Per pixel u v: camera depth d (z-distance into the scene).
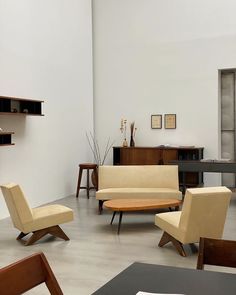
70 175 8.34
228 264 1.91
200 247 1.94
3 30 6.14
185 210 4.11
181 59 8.64
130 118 9.18
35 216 4.81
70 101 8.32
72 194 8.41
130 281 1.64
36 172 7.11
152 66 8.91
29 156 6.89
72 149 8.43
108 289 1.57
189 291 1.53
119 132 9.30
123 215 6.33
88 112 9.18
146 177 6.79
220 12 8.25
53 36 7.60
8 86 6.25
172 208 6.50
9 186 4.64
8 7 6.27
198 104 8.54
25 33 6.71
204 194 4.04
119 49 9.22
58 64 7.80
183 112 8.68
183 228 4.13
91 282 3.56
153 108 8.95
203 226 4.16
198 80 8.52
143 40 8.98
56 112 7.76
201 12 8.42
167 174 6.77
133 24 9.05
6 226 5.75
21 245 4.76
